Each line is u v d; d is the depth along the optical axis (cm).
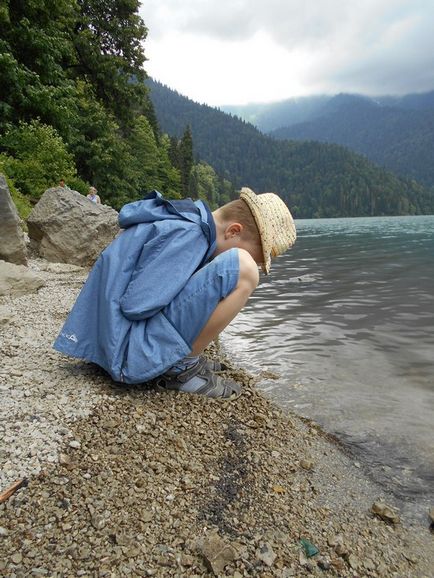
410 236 2316
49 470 167
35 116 1553
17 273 444
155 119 6266
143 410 216
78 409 207
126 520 153
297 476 202
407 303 606
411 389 319
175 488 173
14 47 1504
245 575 143
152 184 4256
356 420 270
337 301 632
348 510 186
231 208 227
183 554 145
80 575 132
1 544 138
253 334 469
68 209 696
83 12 2347
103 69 2338
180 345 214
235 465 196
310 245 1791
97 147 2194
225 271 207
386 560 161
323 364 373
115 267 219
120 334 212
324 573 150
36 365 253
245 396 258
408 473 218
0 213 508
